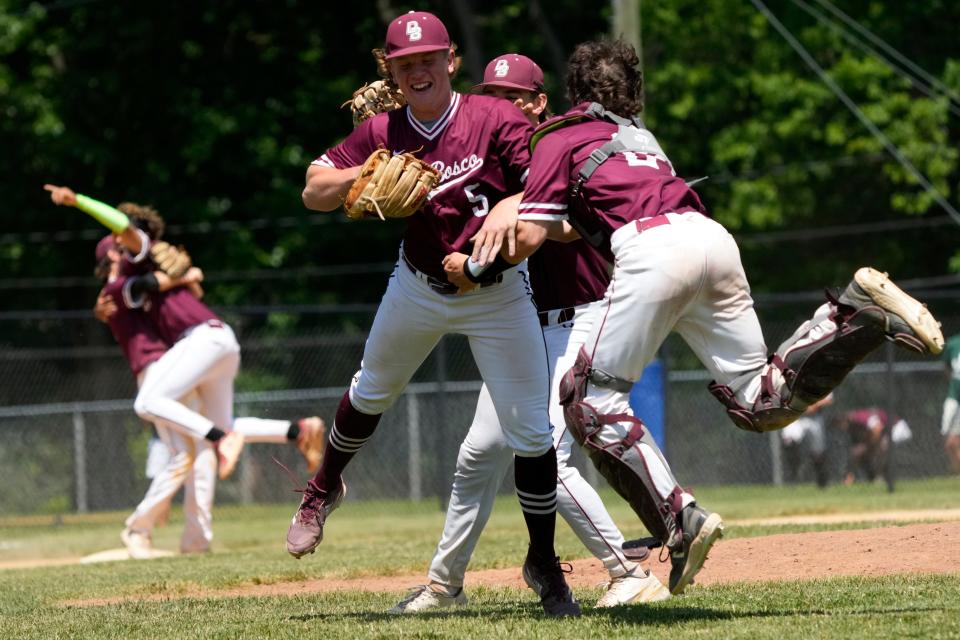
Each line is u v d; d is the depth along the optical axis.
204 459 37.06
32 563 37.69
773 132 87.62
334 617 18.80
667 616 17.00
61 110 82.00
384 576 25.98
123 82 83.94
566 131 16.94
